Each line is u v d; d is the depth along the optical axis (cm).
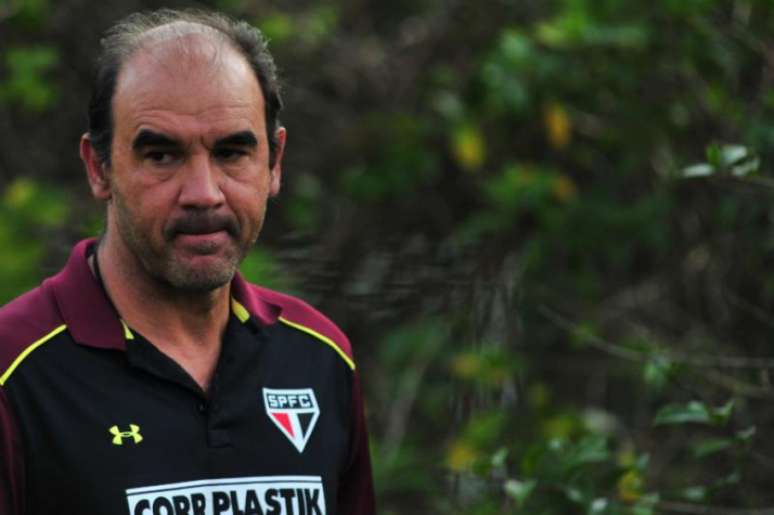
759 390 1247
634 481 1101
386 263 1695
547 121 1709
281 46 1927
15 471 679
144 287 716
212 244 691
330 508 746
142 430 695
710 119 1627
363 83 1945
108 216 728
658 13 1593
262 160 710
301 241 1748
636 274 1769
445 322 1644
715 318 1597
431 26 1909
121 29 718
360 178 1830
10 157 1964
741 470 1105
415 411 1659
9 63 1805
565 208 1727
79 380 696
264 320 754
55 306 712
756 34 1538
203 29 705
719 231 1597
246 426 724
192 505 697
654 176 1762
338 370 776
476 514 1368
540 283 1731
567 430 1485
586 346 1678
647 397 1570
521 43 1644
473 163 1745
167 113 681
